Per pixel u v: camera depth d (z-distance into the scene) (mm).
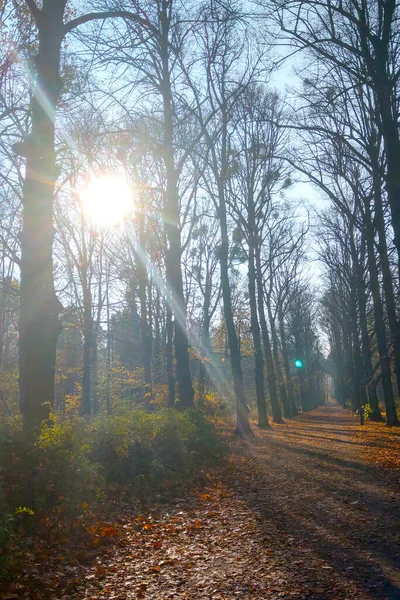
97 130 16797
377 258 27516
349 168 20656
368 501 9977
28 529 7566
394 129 13375
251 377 64312
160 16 18078
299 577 6113
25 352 11258
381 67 13180
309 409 79500
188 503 10859
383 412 49219
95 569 6809
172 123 21094
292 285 50438
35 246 11383
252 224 30812
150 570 6703
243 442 23703
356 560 6574
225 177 25797
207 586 6047
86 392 28609
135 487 11219
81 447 9555
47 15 11617
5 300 28203
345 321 45188
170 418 15945
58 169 11625
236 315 43469
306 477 13430
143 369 28953
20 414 11203
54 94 11648
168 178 20578
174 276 21047
